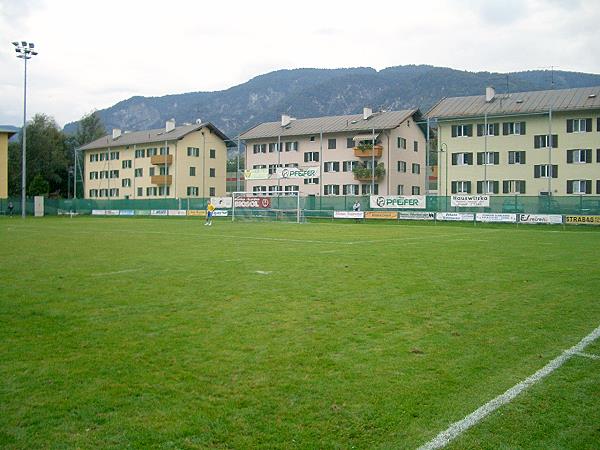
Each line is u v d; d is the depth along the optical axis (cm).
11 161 8800
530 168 5275
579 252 1905
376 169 6256
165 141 7612
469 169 5562
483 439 435
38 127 9150
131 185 8262
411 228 3694
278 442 425
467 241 2453
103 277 1258
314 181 6825
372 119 6650
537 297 1017
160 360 625
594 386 553
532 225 3988
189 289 1095
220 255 1764
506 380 567
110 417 468
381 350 668
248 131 7381
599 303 962
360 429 449
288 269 1409
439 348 678
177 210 6081
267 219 5272
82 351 661
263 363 615
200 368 597
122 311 886
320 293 1052
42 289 1090
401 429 450
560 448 421
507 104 5406
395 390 534
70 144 10206
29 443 421
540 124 5209
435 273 1338
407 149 6744
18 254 1781
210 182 8100
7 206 6662
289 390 532
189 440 427
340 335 738
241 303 952
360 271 1372
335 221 4888
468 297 1016
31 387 537
